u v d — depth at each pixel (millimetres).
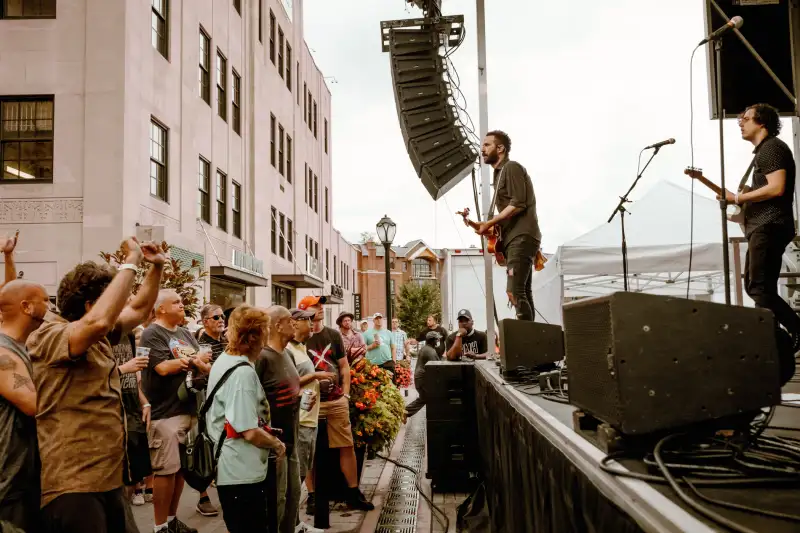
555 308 10328
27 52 11727
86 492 2971
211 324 6586
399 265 67875
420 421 13523
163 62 13484
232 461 3873
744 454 1716
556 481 2070
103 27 11688
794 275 6152
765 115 3438
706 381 1738
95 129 11555
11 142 11719
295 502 4695
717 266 9188
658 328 1740
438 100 7316
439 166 7426
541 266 5129
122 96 11594
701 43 3592
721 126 3250
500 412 3900
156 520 5145
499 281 14430
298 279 22359
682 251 9273
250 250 19625
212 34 16750
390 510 6340
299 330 5551
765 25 6449
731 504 1290
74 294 3289
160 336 5488
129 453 5008
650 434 1740
